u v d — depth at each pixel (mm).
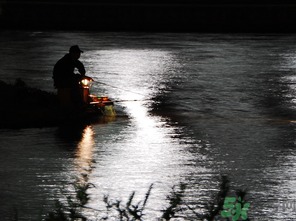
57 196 21797
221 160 26484
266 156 27203
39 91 37125
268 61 60062
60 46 70562
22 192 22281
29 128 32156
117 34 86188
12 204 21125
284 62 59469
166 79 49031
